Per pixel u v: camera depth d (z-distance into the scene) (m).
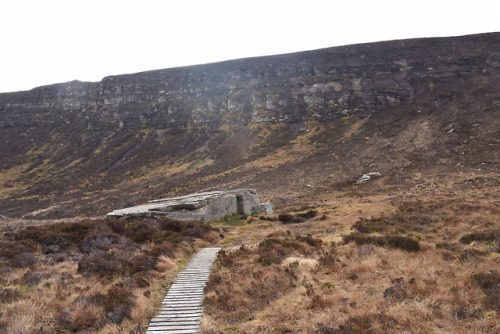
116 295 8.10
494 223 16.08
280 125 113.44
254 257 12.11
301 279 8.93
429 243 12.84
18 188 89.50
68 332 6.61
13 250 12.92
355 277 8.88
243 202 32.28
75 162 108.88
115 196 69.31
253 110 125.56
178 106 140.12
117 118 139.62
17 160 115.94
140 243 16.83
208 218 25.86
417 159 58.22
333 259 10.67
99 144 122.88
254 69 143.50
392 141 71.88
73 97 163.88
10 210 67.06
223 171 78.62
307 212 27.98
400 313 6.10
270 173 67.88
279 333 6.04
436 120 76.88
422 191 40.34
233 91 139.25
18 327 6.27
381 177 52.62
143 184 78.44
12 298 7.86
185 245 15.37
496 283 6.73
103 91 157.75
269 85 134.75
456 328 5.34
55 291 8.66
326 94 120.44
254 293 8.30
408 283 7.73
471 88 92.38
